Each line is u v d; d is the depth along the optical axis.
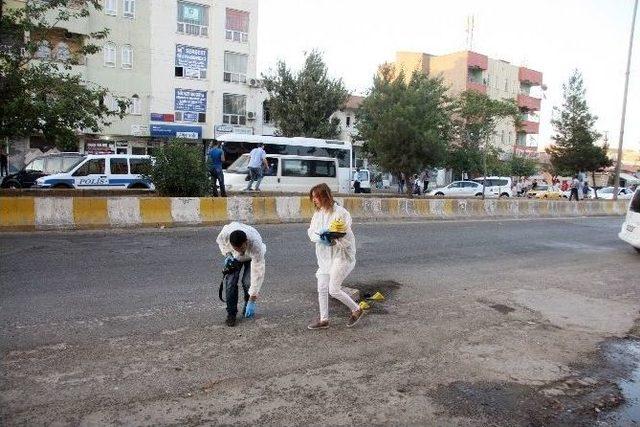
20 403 3.61
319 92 35.53
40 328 5.05
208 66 37.25
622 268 10.47
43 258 7.97
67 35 31.88
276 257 9.23
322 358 4.77
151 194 15.63
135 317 5.56
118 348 4.69
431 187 47.16
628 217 12.67
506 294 7.63
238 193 17.02
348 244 5.44
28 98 12.77
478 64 51.56
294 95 36.03
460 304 6.92
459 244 12.30
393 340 5.36
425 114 23.92
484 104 35.16
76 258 8.12
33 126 13.09
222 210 13.04
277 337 5.24
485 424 3.72
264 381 4.21
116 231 10.91
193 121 37.00
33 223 10.44
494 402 4.08
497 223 18.09
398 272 8.69
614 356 5.32
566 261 10.97
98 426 3.38
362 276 8.23
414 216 17.41
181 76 36.19
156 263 8.12
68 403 3.65
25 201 10.47
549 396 4.27
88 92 13.62
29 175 18.50
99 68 33.09
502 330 5.93
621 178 56.12
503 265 10.03
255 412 3.69
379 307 6.56
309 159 21.89
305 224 14.02
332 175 22.47
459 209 19.14
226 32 37.66
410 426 3.62
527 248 12.51
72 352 4.54
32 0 13.91
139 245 9.46
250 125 39.22
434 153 23.39
